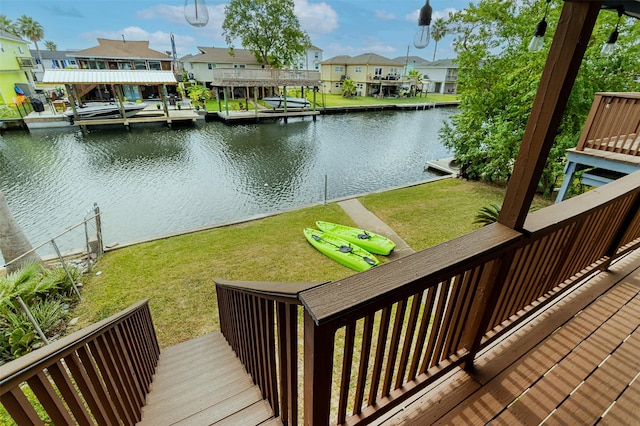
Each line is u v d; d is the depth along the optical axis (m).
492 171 9.96
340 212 8.10
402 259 1.23
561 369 1.84
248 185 11.64
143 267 5.59
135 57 27.98
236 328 2.32
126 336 1.90
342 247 6.05
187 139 18.11
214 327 4.17
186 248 6.25
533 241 1.60
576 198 1.99
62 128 19.55
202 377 2.38
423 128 22.94
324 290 1.01
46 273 4.86
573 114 8.16
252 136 19.27
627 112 4.62
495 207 5.59
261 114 23.00
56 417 1.07
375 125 23.84
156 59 29.02
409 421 1.55
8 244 5.05
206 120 23.44
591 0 1.06
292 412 1.38
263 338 1.51
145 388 2.18
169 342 3.93
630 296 2.46
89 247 5.50
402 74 43.31
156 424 1.78
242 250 6.18
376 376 1.39
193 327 4.18
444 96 43.88
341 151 16.56
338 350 3.32
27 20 35.00
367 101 34.97
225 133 19.83
